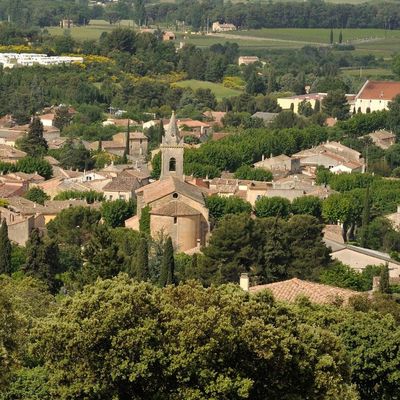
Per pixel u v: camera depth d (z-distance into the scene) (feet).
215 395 481.05
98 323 482.28
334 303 633.20
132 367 479.00
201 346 482.69
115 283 509.76
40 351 489.26
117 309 483.51
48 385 501.56
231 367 490.90
